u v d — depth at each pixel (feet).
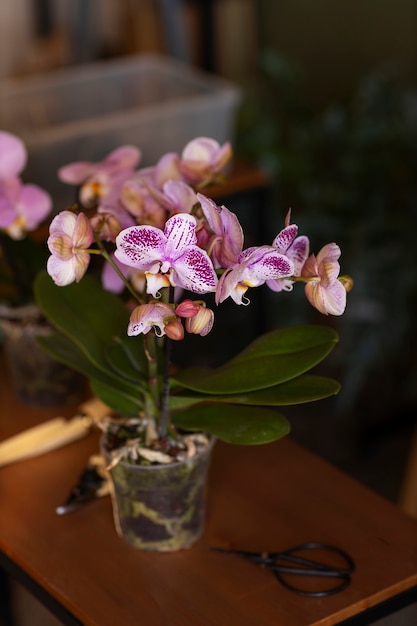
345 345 9.33
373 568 4.92
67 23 12.09
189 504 4.98
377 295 9.35
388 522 5.15
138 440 4.99
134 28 12.03
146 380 4.93
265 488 5.35
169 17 10.05
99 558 5.02
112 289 5.35
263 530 5.14
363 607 4.80
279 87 10.57
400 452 9.51
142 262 4.39
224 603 4.80
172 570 4.96
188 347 8.63
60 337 5.26
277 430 4.77
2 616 5.66
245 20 12.49
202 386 4.72
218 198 7.82
